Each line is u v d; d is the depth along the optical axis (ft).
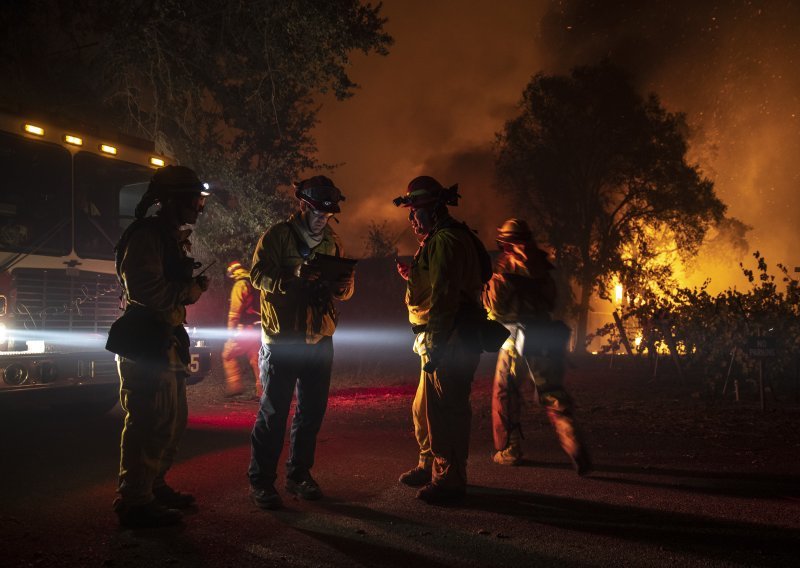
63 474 18.74
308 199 15.78
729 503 15.57
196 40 51.13
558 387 18.15
